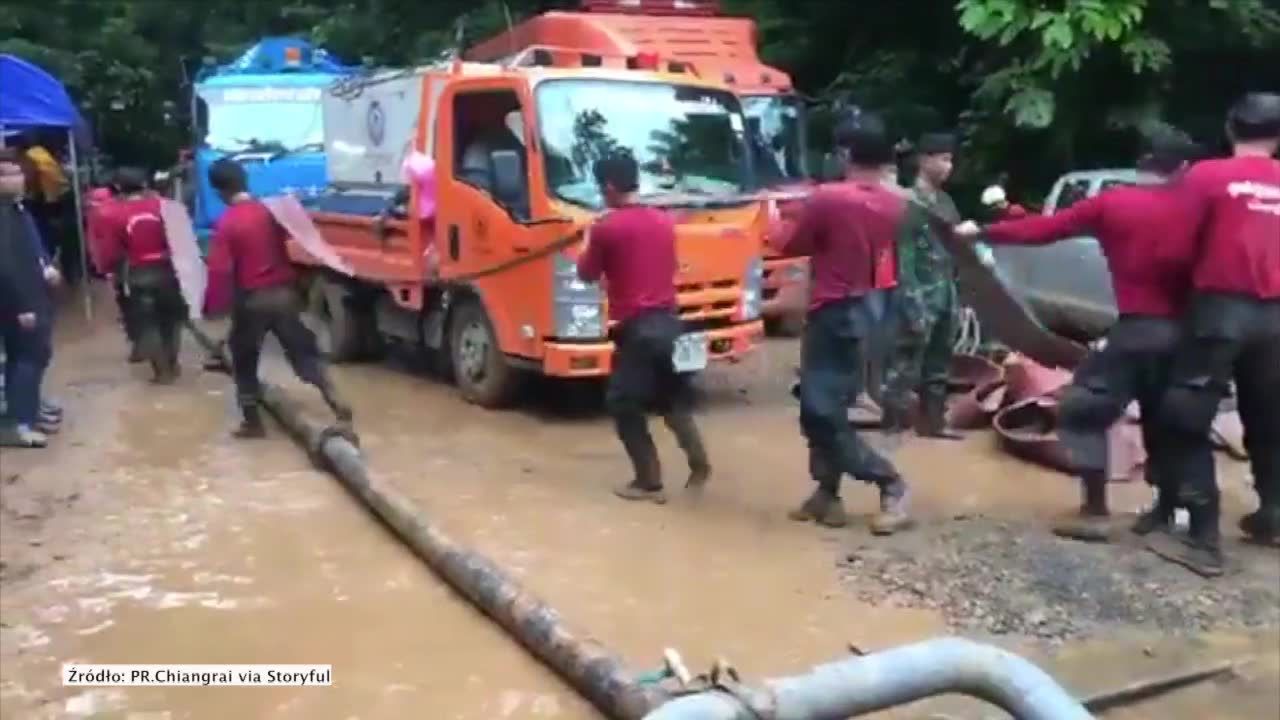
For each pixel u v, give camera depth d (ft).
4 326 31.35
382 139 38.42
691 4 48.55
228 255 30.66
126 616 20.79
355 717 17.28
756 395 36.50
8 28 76.23
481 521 25.21
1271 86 47.47
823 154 52.06
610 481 27.99
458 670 18.71
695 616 20.47
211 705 17.65
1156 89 45.62
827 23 57.98
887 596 21.26
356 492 26.91
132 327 42.34
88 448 31.45
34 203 55.72
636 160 30.99
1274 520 23.61
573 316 31.14
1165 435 22.58
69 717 17.31
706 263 32.09
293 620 20.59
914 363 30.86
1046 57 42.98
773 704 10.34
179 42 100.68
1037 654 19.10
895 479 24.34
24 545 24.20
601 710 17.37
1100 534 23.48
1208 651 19.21
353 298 40.78
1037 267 39.50
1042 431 30.27
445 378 38.42
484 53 47.50
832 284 23.73
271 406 34.65
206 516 25.98
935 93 53.83
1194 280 22.13
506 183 31.40
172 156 87.25
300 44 59.36
